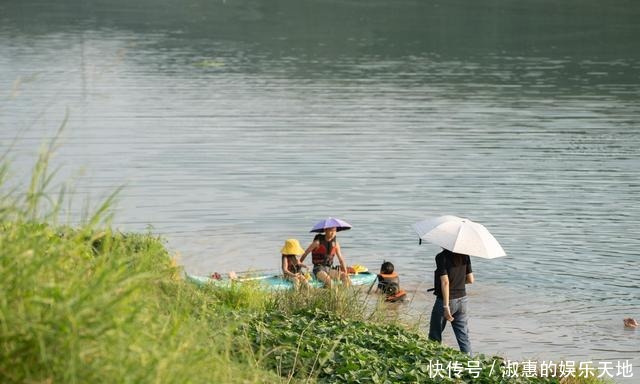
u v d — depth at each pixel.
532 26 142.12
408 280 33.31
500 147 59.00
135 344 9.68
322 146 58.34
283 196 45.41
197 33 131.00
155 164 52.38
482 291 32.41
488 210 43.69
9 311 9.02
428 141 60.50
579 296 32.12
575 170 52.72
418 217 42.09
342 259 32.53
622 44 122.75
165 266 16.59
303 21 147.62
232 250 36.38
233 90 82.38
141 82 86.12
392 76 93.00
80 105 72.44
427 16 155.50
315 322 21.94
